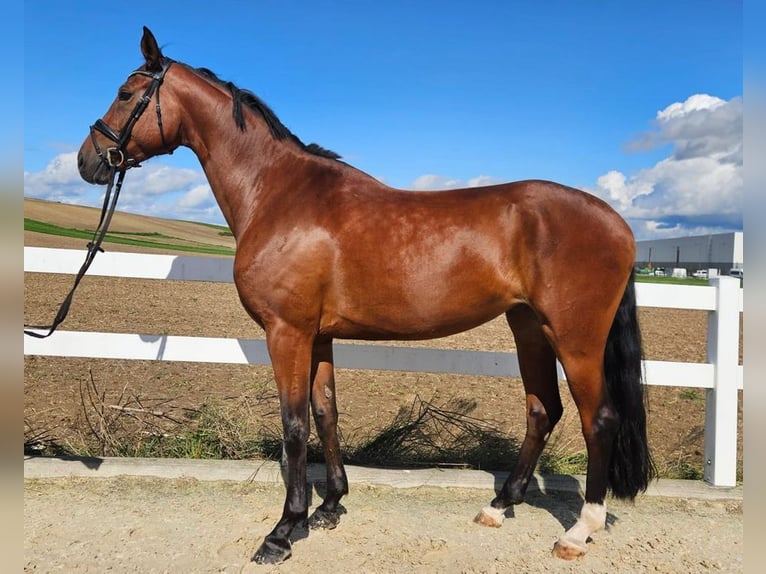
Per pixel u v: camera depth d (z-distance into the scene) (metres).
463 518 3.11
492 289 2.68
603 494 2.72
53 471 3.51
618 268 2.62
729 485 3.52
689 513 3.24
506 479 3.40
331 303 2.75
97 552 2.67
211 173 3.05
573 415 4.89
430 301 2.67
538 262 2.61
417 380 6.55
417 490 3.48
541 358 3.04
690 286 3.55
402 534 2.91
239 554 2.69
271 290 2.70
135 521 2.98
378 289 2.68
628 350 2.73
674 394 6.31
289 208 2.78
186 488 3.41
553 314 2.62
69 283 13.70
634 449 2.74
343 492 3.03
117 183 3.06
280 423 4.39
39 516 3.01
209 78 3.09
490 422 4.97
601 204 2.71
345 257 2.68
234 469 3.58
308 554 2.71
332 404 3.06
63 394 5.28
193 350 3.77
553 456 3.94
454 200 2.75
